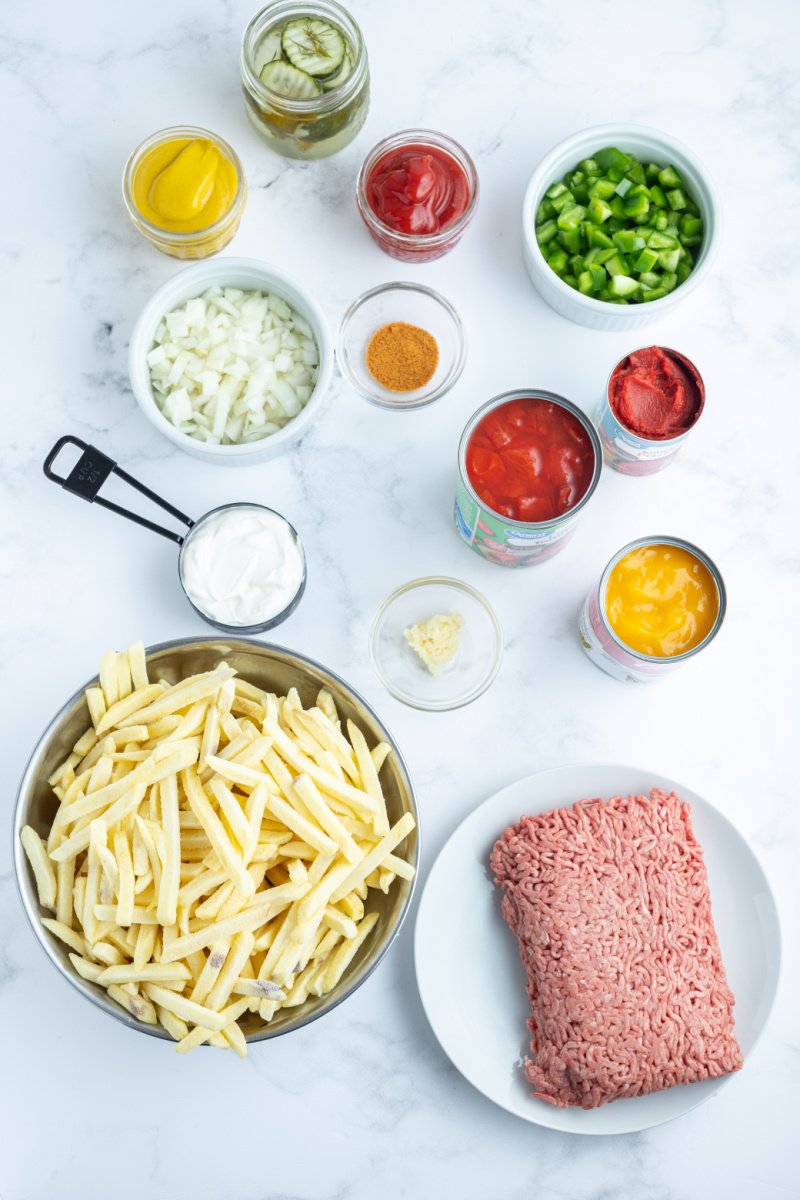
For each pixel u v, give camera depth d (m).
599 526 1.95
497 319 1.96
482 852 1.80
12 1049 1.80
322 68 1.83
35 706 1.87
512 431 1.68
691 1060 1.66
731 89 1.99
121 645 1.89
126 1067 1.80
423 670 1.90
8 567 1.89
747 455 1.97
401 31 1.98
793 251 1.97
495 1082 1.74
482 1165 1.81
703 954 1.71
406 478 1.93
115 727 1.66
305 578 1.83
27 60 1.96
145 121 1.96
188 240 1.80
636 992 1.66
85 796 1.56
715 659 1.93
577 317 1.91
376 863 1.57
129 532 1.91
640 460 1.82
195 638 1.63
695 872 1.74
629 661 1.73
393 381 1.93
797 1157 1.81
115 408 1.92
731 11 1.98
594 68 1.99
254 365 1.84
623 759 1.90
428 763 1.88
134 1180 1.79
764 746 1.92
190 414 1.84
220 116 1.97
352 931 1.55
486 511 1.62
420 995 1.76
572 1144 1.81
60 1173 1.79
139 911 1.53
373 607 1.92
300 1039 1.81
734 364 1.98
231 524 1.76
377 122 1.98
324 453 1.93
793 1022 1.86
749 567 1.95
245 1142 1.80
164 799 1.55
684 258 1.88
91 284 1.94
